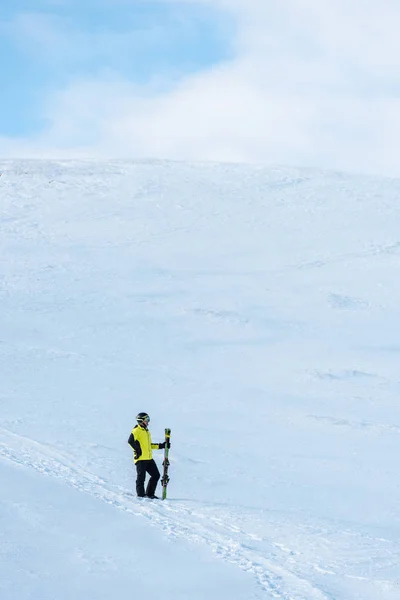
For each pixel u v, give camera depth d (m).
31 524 8.40
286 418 21.78
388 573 8.15
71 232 58.97
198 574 7.38
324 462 16.08
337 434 19.78
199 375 28.62
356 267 51.38
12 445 14.00
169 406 22.53
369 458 16.86
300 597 7.00
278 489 13.14
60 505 9.47
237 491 12.74
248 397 24.84
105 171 77.06
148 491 11.45
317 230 59.56
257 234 58.72
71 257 52.59
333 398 25.47
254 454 16.52
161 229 59.84
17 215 62.94
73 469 12.41
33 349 31.47
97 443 15.51
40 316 38.44
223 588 7.00
